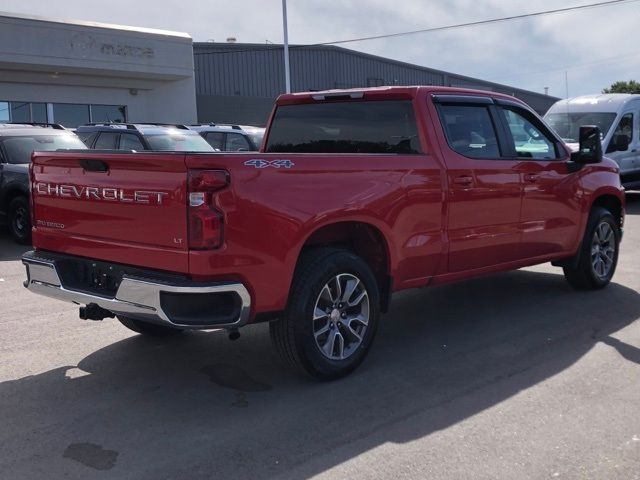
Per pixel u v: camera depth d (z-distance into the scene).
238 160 4.16
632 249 10.03
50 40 22.47
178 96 27.42
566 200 6.78
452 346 5.65
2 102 23.41
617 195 7.55
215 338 5.92
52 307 6.92
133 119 26.61
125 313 4.38
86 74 24.58
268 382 4.86
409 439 3.92
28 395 4.62
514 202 6.15
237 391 4.69
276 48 34.81
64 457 3.73
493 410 4.32
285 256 4.38
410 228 5.25
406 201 5.17
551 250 6.78
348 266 4.79
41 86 24.17
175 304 4.11
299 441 3.91
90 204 4.66
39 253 5.13
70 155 4.70
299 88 35.97
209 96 30.61
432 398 4.53
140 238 4.36
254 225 4.21
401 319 6.53
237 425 4.14
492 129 6.12
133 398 4.57
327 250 4.79
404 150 5.65
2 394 4.63
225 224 4.09
